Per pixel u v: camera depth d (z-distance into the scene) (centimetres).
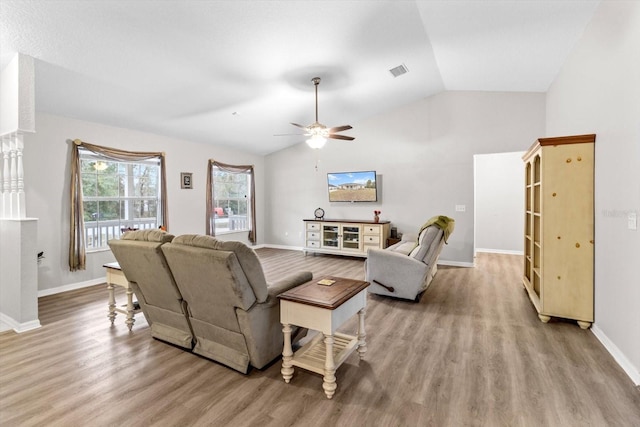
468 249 583
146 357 258
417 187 623
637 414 186
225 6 287
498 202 726
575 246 305
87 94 397
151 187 568
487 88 541
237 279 204
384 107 622
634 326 224
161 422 183
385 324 325
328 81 469
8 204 343
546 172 313
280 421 184
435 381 222
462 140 580
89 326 322
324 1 300
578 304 306
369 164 670
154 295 270
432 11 326
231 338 236
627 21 237
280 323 247
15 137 329
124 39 309
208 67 381
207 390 213
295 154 762
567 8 298
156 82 395
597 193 291
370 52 403
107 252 493
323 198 731
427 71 485
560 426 177
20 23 271
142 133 541
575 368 237
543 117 521
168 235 248
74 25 282
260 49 360
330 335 203
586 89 321
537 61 409
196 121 539
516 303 384
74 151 446
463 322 327
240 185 761
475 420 183
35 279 318
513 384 217
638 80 221
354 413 190
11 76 319
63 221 442
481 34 362
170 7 277
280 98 506
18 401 202
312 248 697
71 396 207
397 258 381
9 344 281
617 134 253
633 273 226
